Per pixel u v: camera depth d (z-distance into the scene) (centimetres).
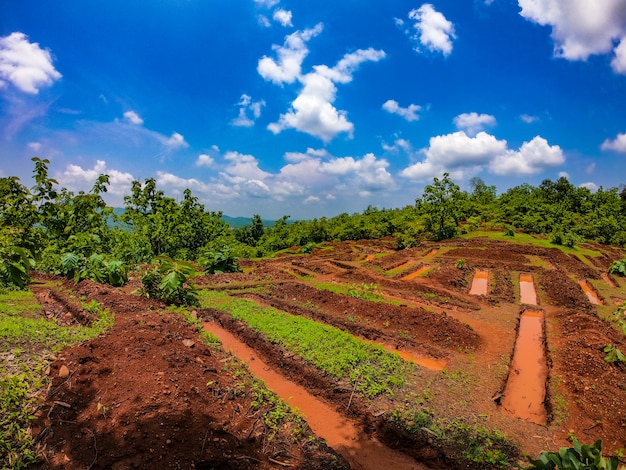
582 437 616
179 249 2689
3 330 697
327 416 698
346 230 4459
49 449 468
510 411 732
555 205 4888
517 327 1196
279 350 909
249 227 5666
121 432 499
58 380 579
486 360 912
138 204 2533
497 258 2566
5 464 434
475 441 600
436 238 3756
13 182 1066
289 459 537
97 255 1309
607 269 2323
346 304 1287
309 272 2228
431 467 573
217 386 669
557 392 754
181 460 478
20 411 500
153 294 1224
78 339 743
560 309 1388
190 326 998
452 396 736
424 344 989
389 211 5828
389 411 674
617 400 697
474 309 1365
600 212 4319
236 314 1159
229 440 535
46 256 1413
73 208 1373
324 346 916
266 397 682
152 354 714
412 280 1853
